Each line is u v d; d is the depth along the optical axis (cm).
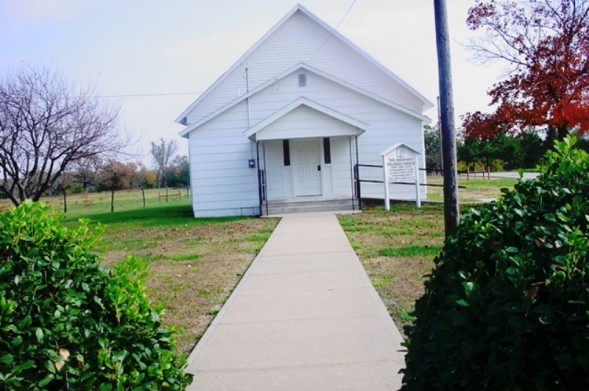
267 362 511
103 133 2573
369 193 2116
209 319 684
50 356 255
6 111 2205
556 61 2055
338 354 521
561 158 324
